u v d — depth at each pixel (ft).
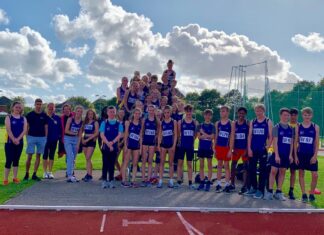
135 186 29.27
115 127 28.91
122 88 37.81
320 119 94.89
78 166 42.70
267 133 26.35
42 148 31.17
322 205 24.12
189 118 29.78
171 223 19.10
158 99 36.04
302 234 17.88
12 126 28.94
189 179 29.99
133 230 17.83
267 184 26.96
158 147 30.50
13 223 18.62
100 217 19.85
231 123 28.19
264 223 19.53
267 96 79.00
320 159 59.06
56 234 17.08
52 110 32.19
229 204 23.94
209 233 17.66
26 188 27.61
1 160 45.98
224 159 28.17
